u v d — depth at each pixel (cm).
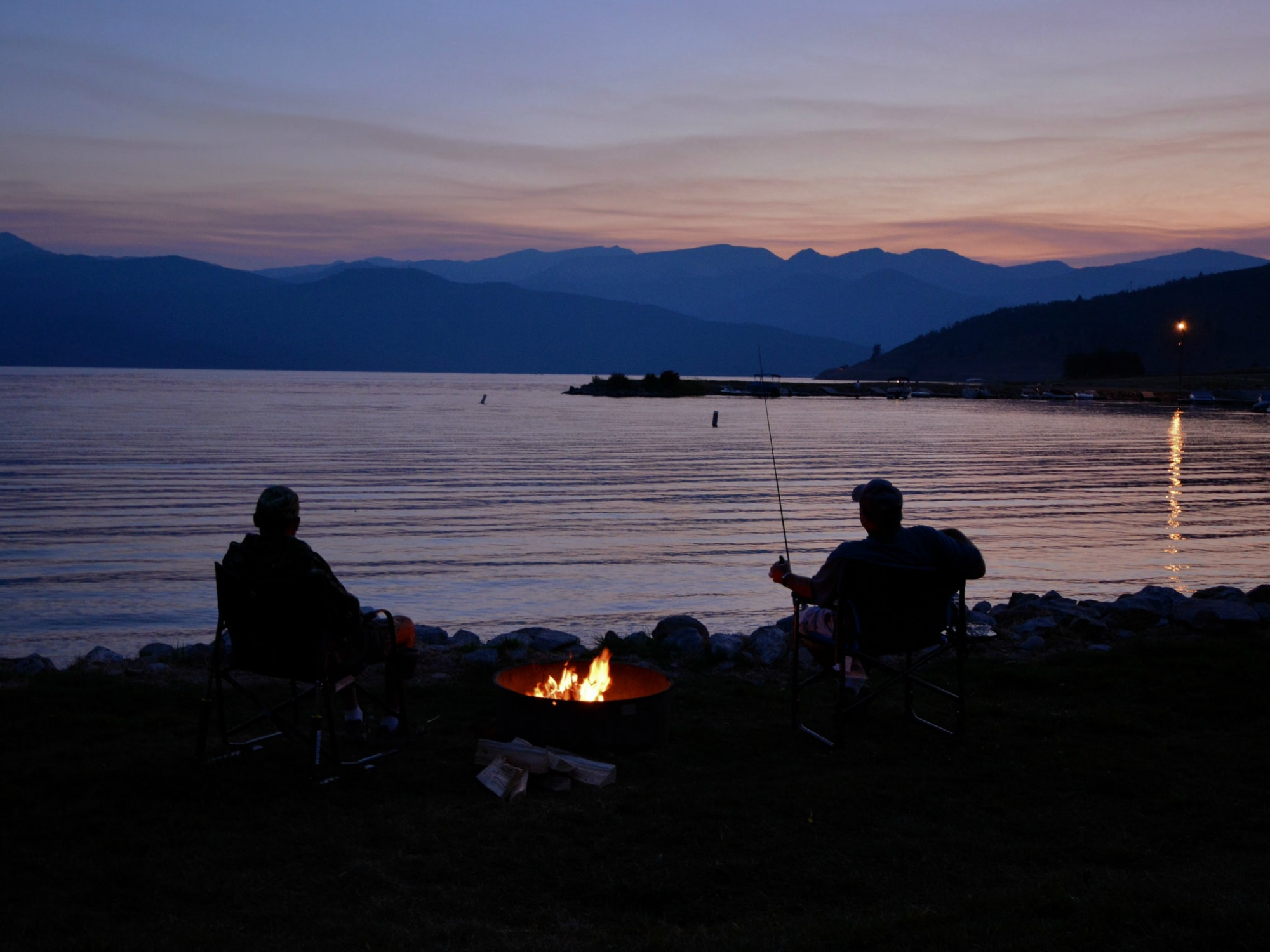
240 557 471
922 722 551
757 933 304
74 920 311
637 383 14475
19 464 3853
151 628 1300
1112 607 852
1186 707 579
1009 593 1455
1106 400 12019
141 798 424
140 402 10469
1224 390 12675
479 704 595
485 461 4097
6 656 1130
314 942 298
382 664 700
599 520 2347
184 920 313
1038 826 399
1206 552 1858
